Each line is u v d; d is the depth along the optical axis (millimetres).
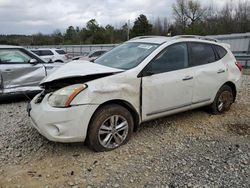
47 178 3273
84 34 62000
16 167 3496
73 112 3549
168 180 3318
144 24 57594
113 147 3982
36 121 3729
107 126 3891
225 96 5676
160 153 3973
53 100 3674
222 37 23312
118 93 3871
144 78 4137
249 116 5715
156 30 61469
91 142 3789
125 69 4156
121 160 3721
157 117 4484
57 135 3576
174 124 5086
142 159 3775
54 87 3982
